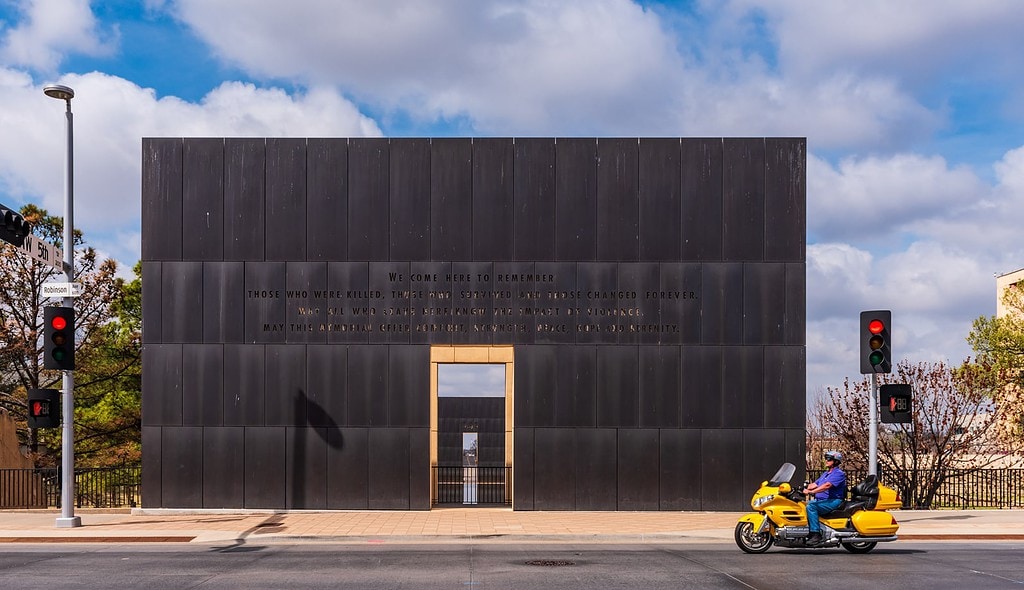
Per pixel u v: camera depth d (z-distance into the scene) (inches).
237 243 838.5
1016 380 1180.5
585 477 823.7
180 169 841.5
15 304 1286.9
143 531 689.6
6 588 450.6
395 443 828.0
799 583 460.4
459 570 507.5
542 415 828.0
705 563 537.3
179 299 834.8
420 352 833.5
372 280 837.8
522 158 844.0
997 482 1154.7
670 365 831.7
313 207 840.9
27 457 1243.8
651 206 840.9
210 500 822.5
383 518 770.2
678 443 826.8
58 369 728.3
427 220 839.1
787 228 838.5
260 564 534.9
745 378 830.5
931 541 663.1
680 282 837.2
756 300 834.8
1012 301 1301.7
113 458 1274.6
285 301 836.6
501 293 837.2
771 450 826.2
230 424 828.0
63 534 671.8
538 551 598.9
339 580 471.2
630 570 506.9
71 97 749.3
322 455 826.8
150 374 831.7
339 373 832.3
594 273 837.2
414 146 844.6
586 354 832.9
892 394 725.3
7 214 655.1
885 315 732.0
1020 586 453.7
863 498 594.9
